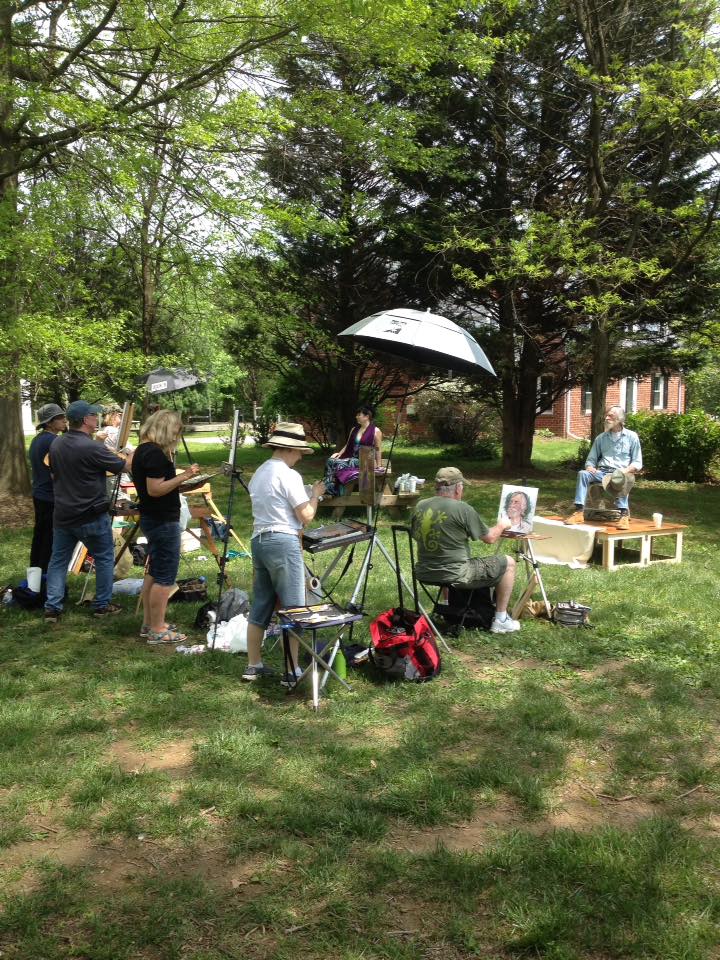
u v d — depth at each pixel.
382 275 17.39
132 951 2.74
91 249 12.24
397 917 2.93
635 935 2.82
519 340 17.25
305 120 11.80
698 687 5.32
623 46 13.54
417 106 15.27
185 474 5.95
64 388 17.50
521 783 3.90
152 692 5.09
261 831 3.48
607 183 13.88
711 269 14.52
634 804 3.79
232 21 9.02
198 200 9.72
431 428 26.02
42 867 3.22
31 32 9.61
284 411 21.09
